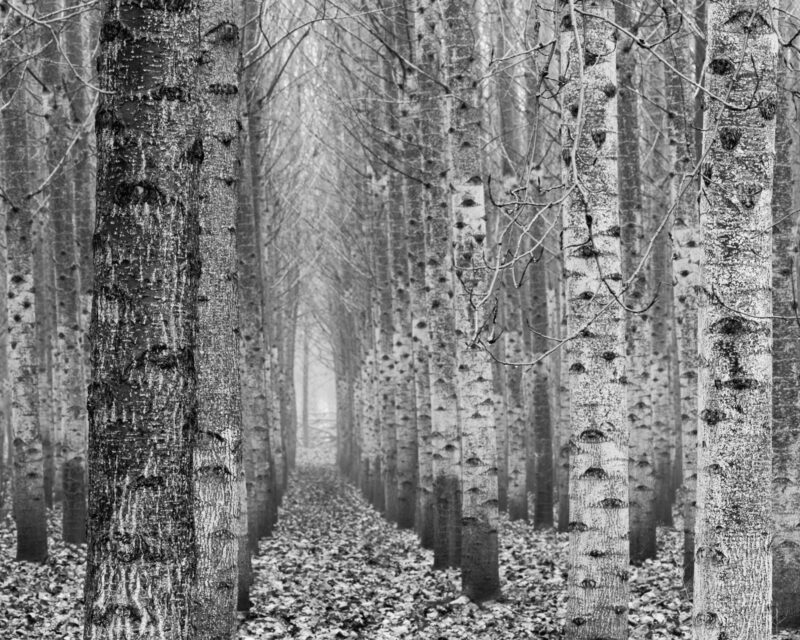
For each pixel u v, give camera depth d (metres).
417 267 16.09
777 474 8.55
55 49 12.96
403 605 10.67
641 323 13.11
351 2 15.41
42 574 11.66
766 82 4.34
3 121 12.43
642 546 12.95
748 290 4.32
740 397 4.29
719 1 4.41
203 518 6.25
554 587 11.34
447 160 12.82
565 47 6.62
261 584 12.09
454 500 13.27
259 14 8.07
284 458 31.19
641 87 13.40
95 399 3.73
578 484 6.84
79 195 14.95
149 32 3.75
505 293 18.25
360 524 21.27
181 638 3.72
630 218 12.65
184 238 3.83
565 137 6.75
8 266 12.53
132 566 3.63
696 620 4.41
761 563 4.28
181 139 3.82
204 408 6.28
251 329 14.36
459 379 10.56
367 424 27.95
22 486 12.46
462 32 10.11
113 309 3.72
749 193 4.33
